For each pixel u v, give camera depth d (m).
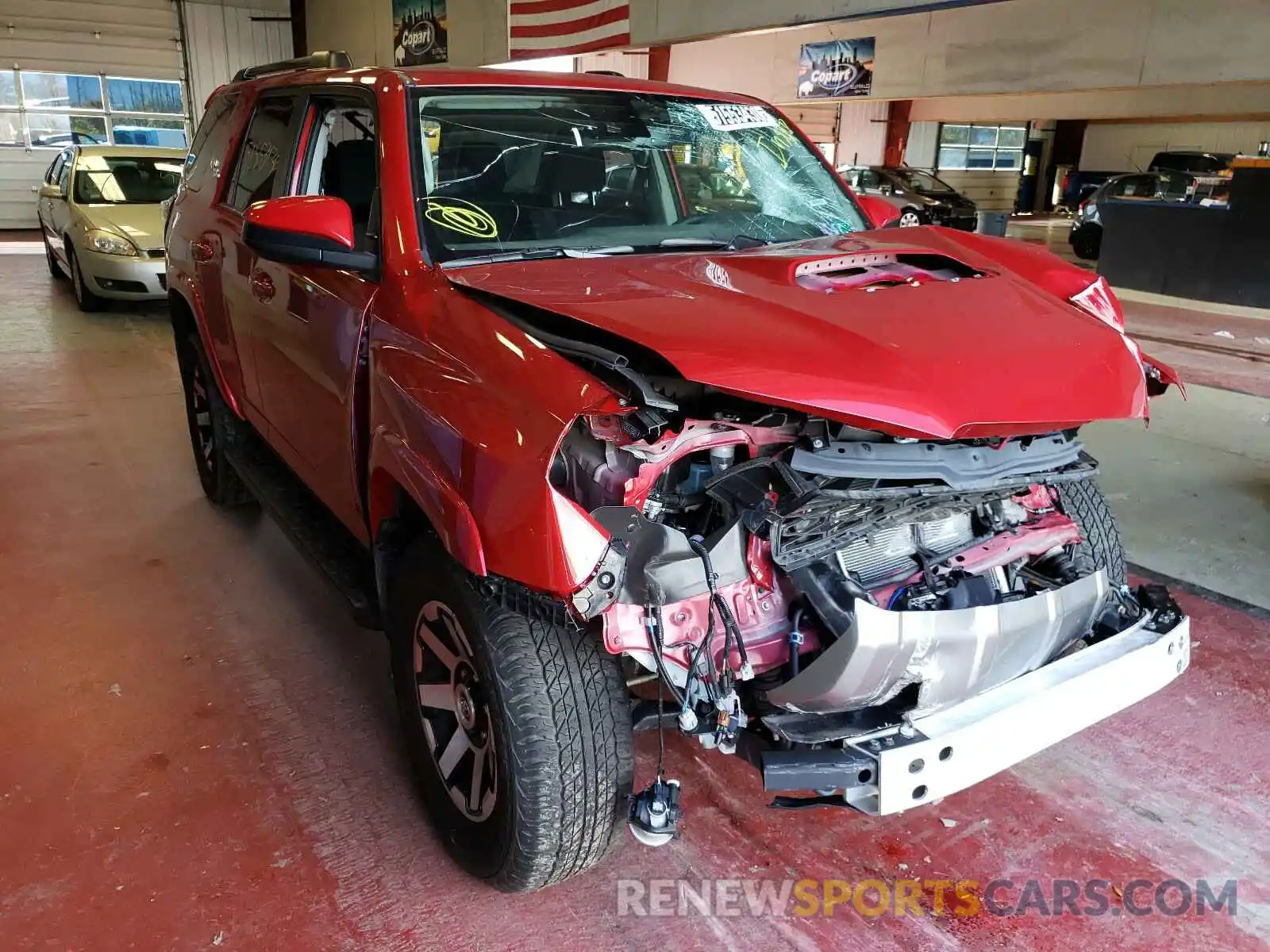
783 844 2.48
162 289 9.20
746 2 10.16
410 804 2.61
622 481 1.88
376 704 3.05
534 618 1.88
